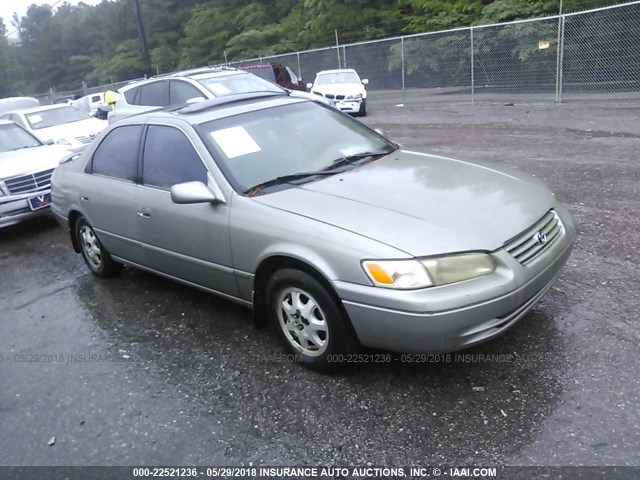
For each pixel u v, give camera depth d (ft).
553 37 45.37
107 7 177.68
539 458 8.46
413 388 10.49
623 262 14.57
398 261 9.48
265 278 11.88
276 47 102.89
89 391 11.64
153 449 9.65
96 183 16.08
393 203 10.91
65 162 19.63
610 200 19.67
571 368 10.48
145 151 14.57
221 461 9.17
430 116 48.83
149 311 15.16
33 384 12.17
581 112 39.06
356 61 65.05
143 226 14.37
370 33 86.89
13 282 19.06
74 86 188.96
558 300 12.99
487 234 10.02
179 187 11.94
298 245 10.61
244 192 12.04
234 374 11.62
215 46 119.75
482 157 29.25
